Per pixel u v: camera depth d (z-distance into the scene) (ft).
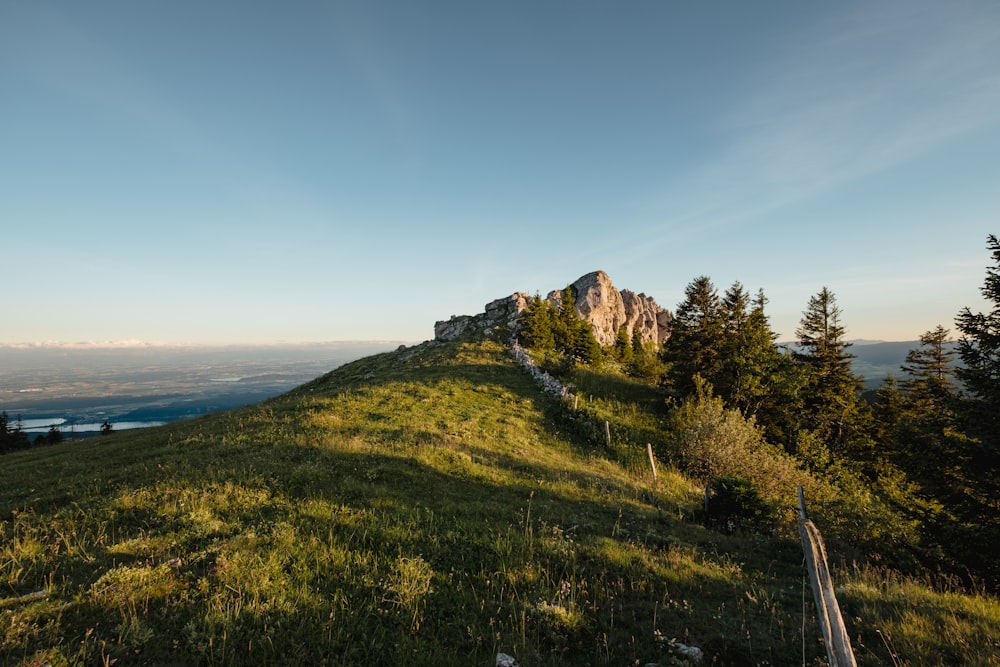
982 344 53.16
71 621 21.67
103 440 90.63
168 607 23.15
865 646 23.91
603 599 28.25
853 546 49.01
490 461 61.98
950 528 44.16
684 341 136.98
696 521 53.26
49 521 34.96
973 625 26.66
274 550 29.66
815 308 136.77
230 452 57.06
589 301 279.49
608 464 76.07
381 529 34.55
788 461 82.12
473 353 160.86
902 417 132.57
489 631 23.91
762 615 28.17
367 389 101.91
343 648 21.61
